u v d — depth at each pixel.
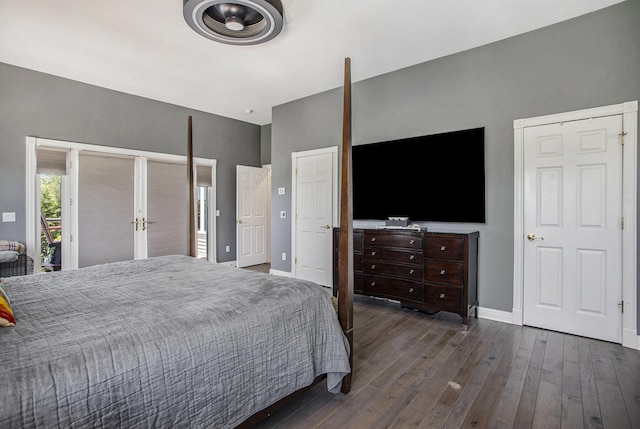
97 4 2.65
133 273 2.25
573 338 2.85
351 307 2.03
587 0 2.64
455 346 2.70
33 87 3.98
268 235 6.70
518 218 3.17
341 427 1.71
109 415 1.04
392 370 2.31
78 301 1.60
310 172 4.88
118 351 1.12
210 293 1.74
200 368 1.28
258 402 1.48
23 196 3.92
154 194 5.14
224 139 6.08
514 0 2.62
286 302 1.72
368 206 4.16
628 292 2.67
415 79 3.80
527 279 3.14
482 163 3.33
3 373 0.94
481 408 1.87
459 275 3.08
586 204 2.85
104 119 4.57
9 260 3.45
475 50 3.40
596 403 1.90
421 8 2.71
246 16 2.61
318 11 2.75
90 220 4.51
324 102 4.72
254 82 4.36
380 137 4.10
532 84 3.09
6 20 2.89
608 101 2.75
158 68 3.90
